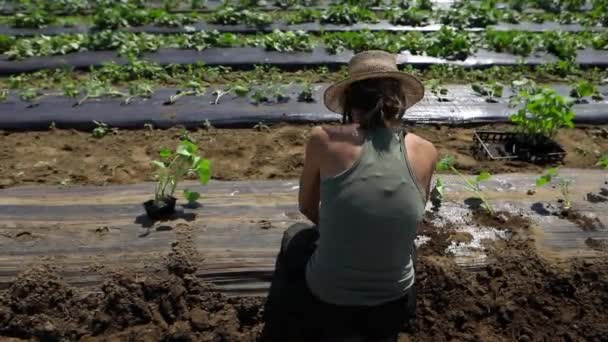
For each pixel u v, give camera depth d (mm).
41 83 6977
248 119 6238
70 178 5199
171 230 4398
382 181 2947
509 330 3848
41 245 4219
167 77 7152
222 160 5586
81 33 8539
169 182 4871
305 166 3232
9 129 5984
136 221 4488
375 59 3092
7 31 8516
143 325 3793
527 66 7723
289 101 6621
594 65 7883
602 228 4574
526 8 10523
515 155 5711
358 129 3049
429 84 7039
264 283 4047
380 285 3086
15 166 5355
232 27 8930
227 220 4551
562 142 6023
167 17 8945
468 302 3947
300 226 3729
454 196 4902
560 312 3949
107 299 3838
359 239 2977
